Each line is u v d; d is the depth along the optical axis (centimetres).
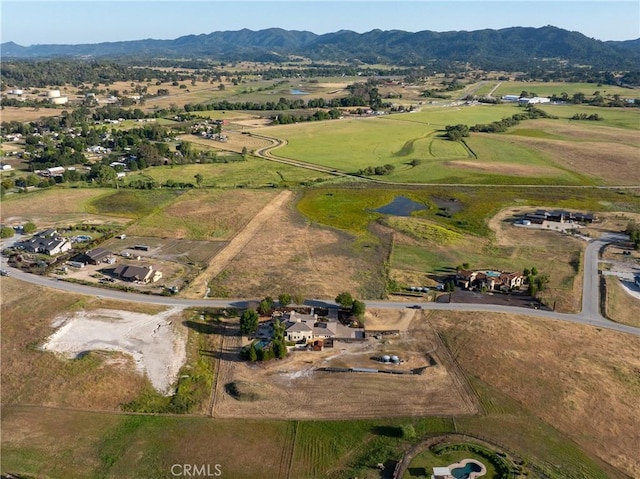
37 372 7781
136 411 7012
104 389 7419
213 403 7169
